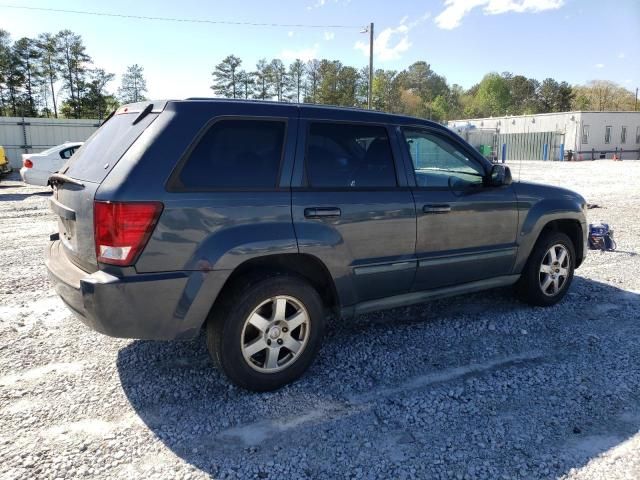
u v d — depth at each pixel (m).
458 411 3.15
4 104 60.84
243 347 3.23
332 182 3.55
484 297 5.36
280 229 3.25
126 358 3.83
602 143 48.06
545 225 4.93
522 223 4.65
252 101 3.39
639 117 49.00
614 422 3.04
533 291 4.92
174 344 4.08
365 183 3.72
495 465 2.63
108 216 2.82
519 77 113.06
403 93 102.00
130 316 2.89
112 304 2.84
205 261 3.01
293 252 3.30
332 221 3.48
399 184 3.91
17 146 24.56
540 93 110.38
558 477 2.54
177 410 3.14
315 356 3.56
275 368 3.37
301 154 3.44
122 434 2.88
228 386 3.44
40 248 7.60
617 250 7.70
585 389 3.42
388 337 4.28
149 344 4.08
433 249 4.09
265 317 3.33
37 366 3.68
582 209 5.18
